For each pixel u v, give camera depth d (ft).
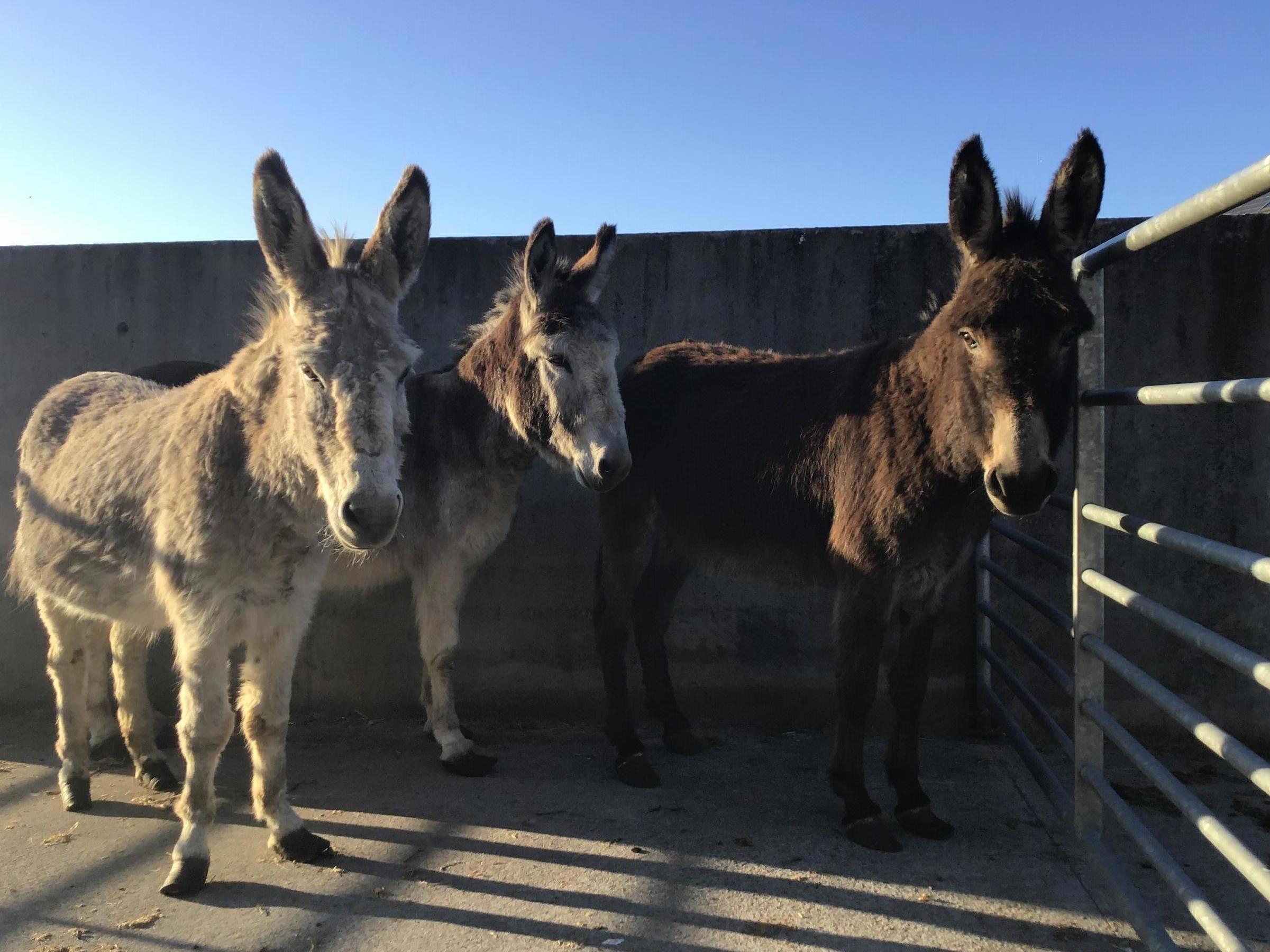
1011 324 9.34
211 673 9.75
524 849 11.01
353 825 11.77
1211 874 10.36
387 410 8.86
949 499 10.83
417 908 9.50
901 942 8.91
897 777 11.82
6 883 10.02
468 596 16.75
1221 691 14.92
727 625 16.24
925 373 10.95
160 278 17.19
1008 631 13.71
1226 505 14.83
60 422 12.97
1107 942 8.92
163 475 10.19
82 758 12.29
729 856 10.84
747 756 14.73
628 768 13.44
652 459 14.46
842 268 16.05
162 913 9.34
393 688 16.88
